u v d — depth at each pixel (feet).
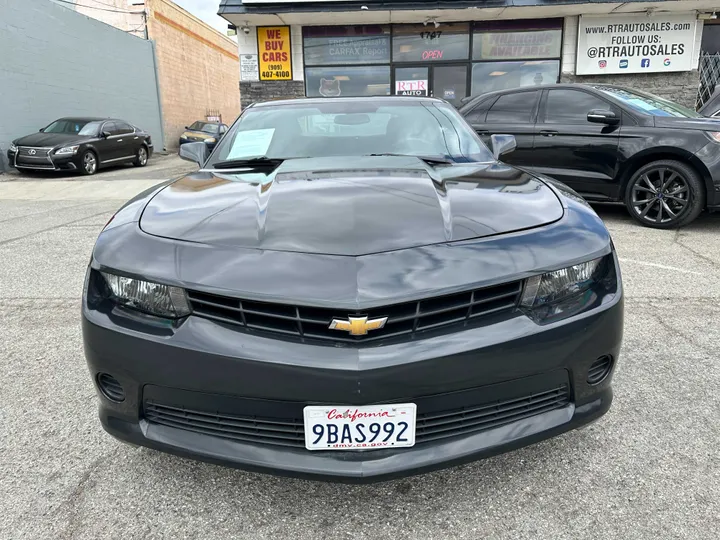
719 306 11.62
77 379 9.07
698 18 36.50
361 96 11.09
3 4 41.78
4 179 39.47
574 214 6.48
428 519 5.84
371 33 38.19
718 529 5.57
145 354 5.46
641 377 8.71
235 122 10.48
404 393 5.16
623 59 37.45
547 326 5.53
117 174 42.55
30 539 5.61
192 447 5.54
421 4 34.40
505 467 6.66
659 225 18.49
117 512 6.01
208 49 82.12
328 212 6.16
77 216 24.08
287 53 38.50
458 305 5.32
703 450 6.86
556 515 5.84
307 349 5.14
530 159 20.53
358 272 5.25
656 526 5.64
